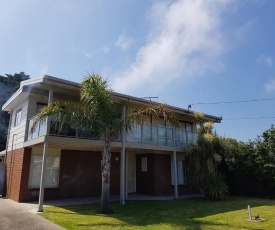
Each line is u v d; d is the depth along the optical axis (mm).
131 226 7516
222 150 15945
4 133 35500
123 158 13117
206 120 18688
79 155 14883
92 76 10289
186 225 7707
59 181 13836
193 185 18375
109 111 10484
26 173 12945
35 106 13922
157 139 15570
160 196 15812
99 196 15055
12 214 9078
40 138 11188
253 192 16562
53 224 7508
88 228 7133
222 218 8844
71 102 14266
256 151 16453
